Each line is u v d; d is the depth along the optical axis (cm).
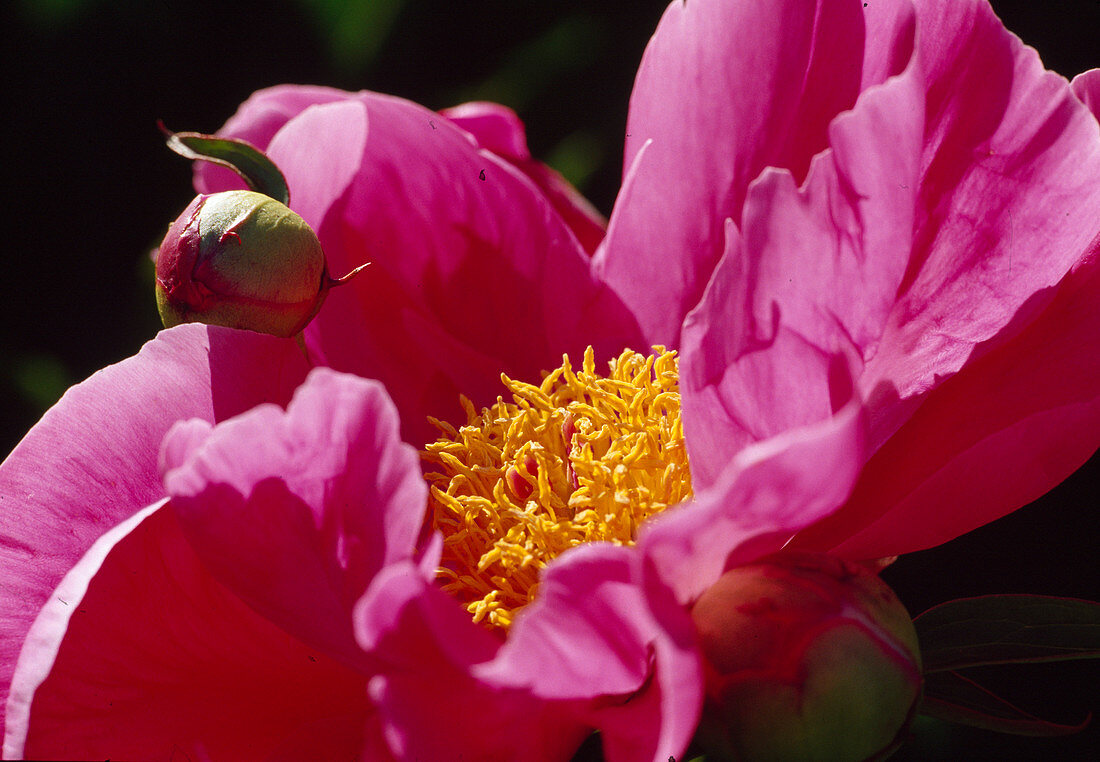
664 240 44
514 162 49
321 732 40
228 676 40
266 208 41
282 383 43
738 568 39
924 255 40
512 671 36
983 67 40
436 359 45
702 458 38
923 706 41
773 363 37
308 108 44
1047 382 40
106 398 41
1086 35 57
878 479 41
